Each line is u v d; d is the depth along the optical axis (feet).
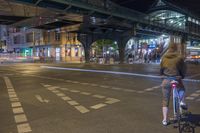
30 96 36.58
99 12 103.81
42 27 151.84
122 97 35.22
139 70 92.22
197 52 206.59
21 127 21.45
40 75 72.69
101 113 26.00
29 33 266.16
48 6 85.61
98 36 182.50
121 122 22.67
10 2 75.72
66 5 90.58
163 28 175.32
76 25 142.20
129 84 49.96
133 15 131.75
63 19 114.52
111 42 213.05
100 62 179.22
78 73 78.79
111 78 62.23
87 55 187.42
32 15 101.30
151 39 238.48
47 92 40.14
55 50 231.30
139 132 19.85
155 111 26.68
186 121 21.91
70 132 20.06
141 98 34.42
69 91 40.98
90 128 21.03
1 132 20.17
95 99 33.71
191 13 220.02
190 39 260.62
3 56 211.20
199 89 43.50
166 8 184.44
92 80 57.67
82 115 25.26
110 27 155.94
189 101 32.27
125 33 170.81
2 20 118.93
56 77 65.77
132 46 229.66
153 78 61.98
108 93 38.75
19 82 55.11
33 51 257.14
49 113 26.20
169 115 24.58
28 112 26.76
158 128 20.75
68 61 215.31
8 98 35.14
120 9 118.52
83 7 93.35
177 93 21.02
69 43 226.58
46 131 20.34
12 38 299.99
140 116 24.68
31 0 80.89
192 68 106.42
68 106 29.48
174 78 20.95
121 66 125.29
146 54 199.31
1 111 27.35
